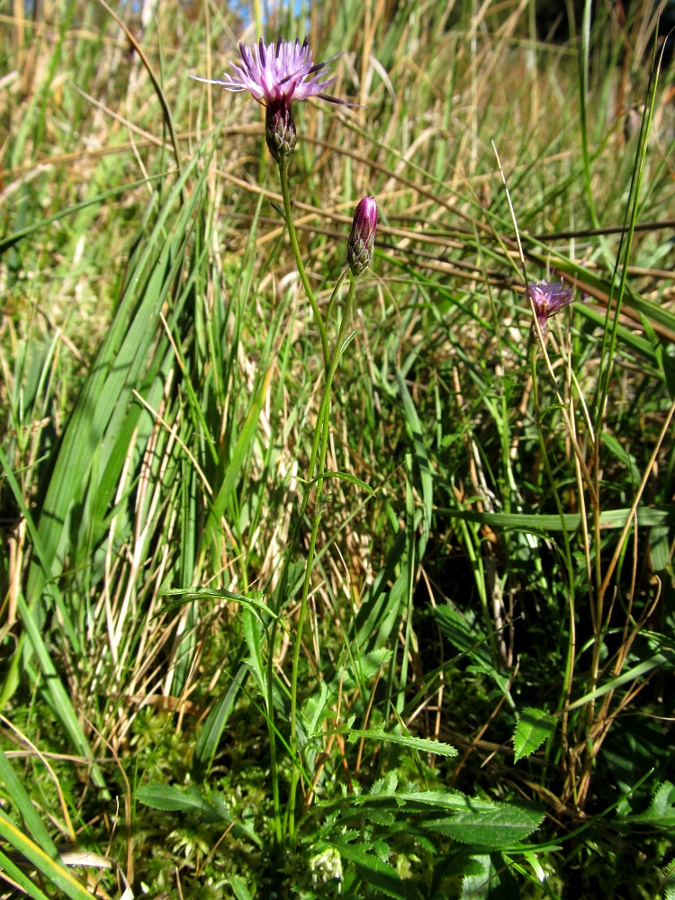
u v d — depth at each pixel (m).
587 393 0.49
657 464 0.40
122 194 0.72
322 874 0.28
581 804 0.31
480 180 0.65
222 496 0.34
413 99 0.73
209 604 0.36
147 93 0.78
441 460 0.40
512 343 0.47
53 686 0.32
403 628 0.36
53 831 0.30
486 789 0.33
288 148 0.21
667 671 0.33
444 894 0.28
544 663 0.36
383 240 0.58
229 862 0.29
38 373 0.42
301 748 0.31
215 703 0.32
